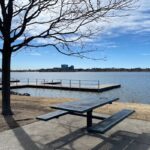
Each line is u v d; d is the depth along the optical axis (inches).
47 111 317.1
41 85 1402.6
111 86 1387.8
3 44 292.4
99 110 323.6
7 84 294.5
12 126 242.1
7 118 274.4
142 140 203.8
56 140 203.5
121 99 955.3
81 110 196.4
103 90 1238.3
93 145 192.7
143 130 231.8
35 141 200.2
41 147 187.3
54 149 183.9
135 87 1605.6
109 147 188.5
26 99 444.5
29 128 236.5
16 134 217.5
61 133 221.8
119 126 243.9
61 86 1326.3
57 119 270.5
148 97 1037.8
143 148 186.4
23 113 302.7
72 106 213.6
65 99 448.8
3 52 293.3
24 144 192.9
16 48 298.7
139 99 971.3
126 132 225.3
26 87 1423.5
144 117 281.1
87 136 213.9
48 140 203.2
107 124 192.4
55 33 283.1
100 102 236.4
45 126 243.8
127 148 186.4
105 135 216.8
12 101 410.6
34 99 446.0
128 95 1114.7
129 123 255.1
